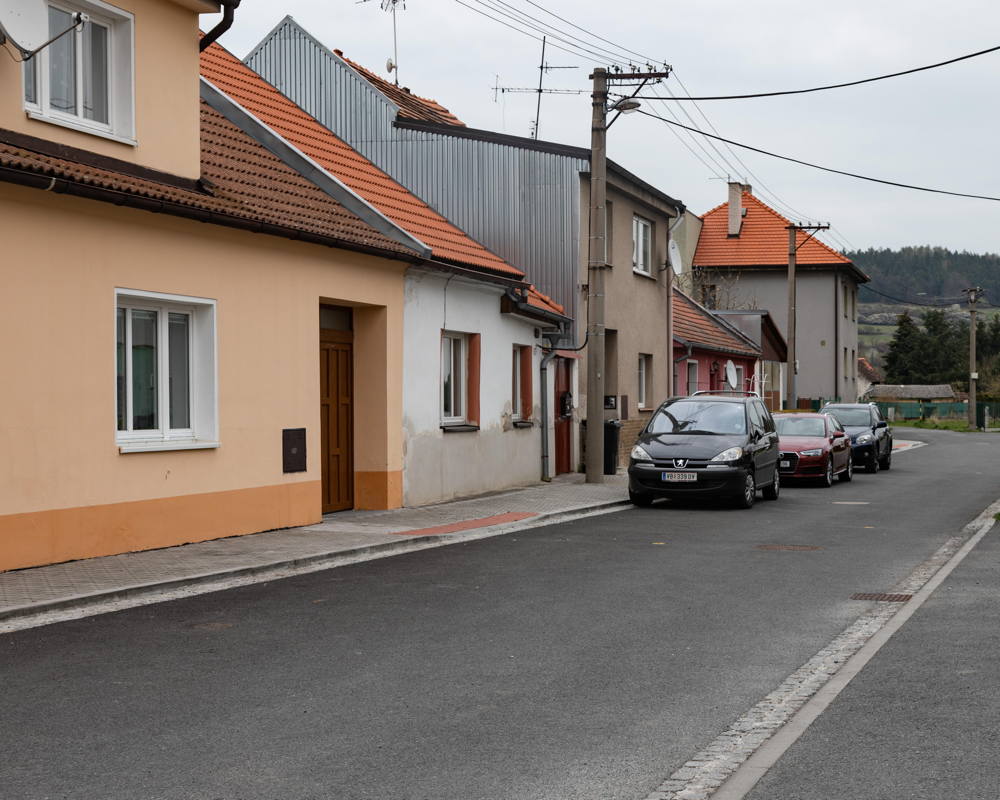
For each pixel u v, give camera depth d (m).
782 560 12.52
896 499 20.94
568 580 11.00
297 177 17.08
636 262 28.61
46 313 10.88
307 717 6.21
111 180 11.31
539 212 24.17
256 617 9.02
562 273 24.16
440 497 18.48
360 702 6.54
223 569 10.92
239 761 5.44
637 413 28.56
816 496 21.66
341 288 15.62
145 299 12.34
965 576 11.30
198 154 13.65
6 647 7.89
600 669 7.38
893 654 7.82
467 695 6.71
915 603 9.77
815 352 61.66
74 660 7.52
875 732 5.95
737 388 39.50
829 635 8.50
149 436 12.59
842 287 62.91
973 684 6.98
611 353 27.03
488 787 5.09
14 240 10.53
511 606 9.59
